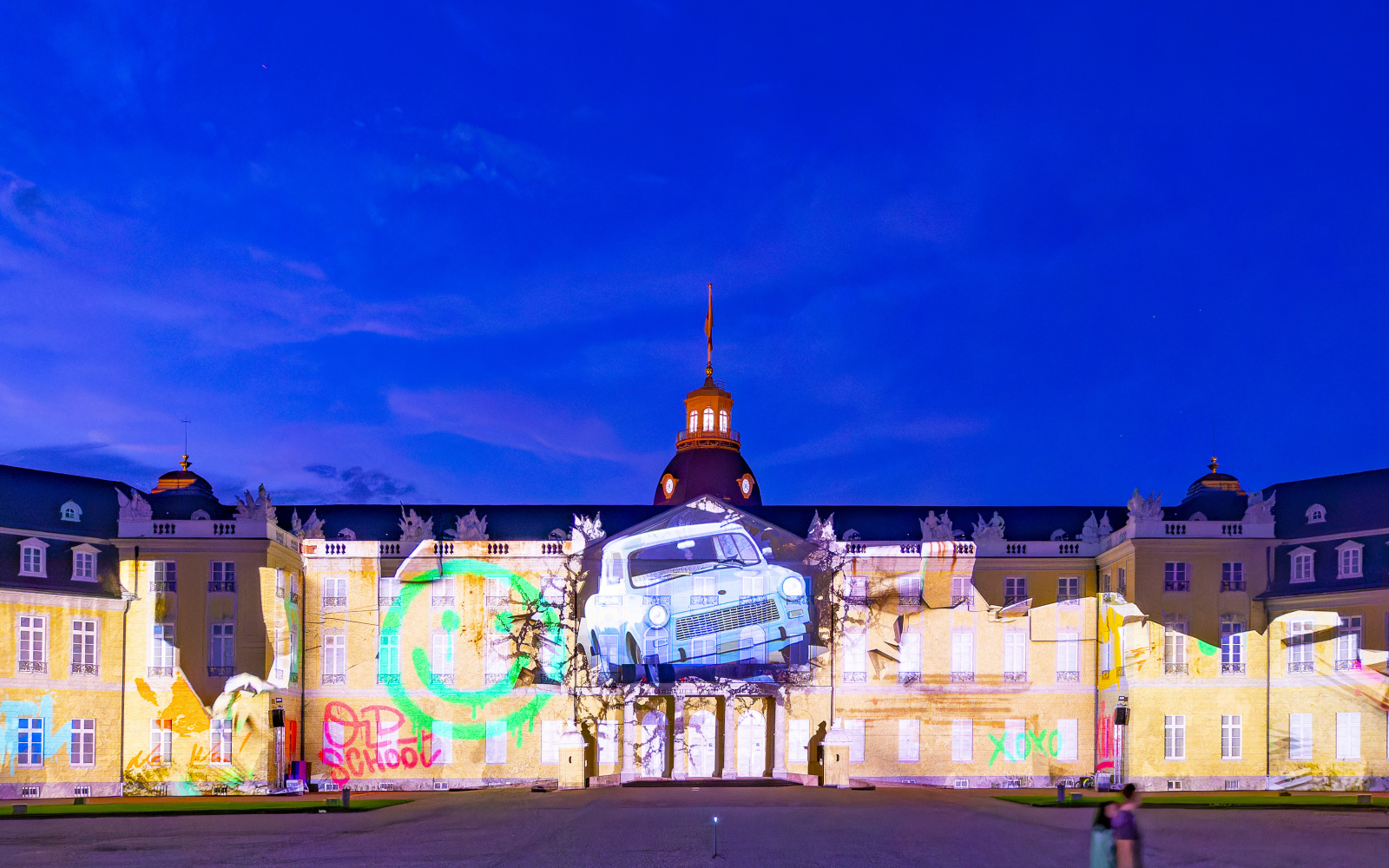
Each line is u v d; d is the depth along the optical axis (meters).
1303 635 75.38
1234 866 39.59
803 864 41.16
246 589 76.75
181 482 85.69
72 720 73.38
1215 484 85.12
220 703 75.56
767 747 81.12
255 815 58.41
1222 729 76.19
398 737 80.56
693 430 105.38
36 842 47.62
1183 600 77.31
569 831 50.44
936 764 80.56
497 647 81.44
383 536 85.31
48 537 74.25
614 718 80.94
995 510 88.75
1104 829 30.27
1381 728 71.88
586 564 82.44
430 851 44.66
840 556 82.62
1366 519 75.06
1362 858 41.44
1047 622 82.50
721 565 82.50
